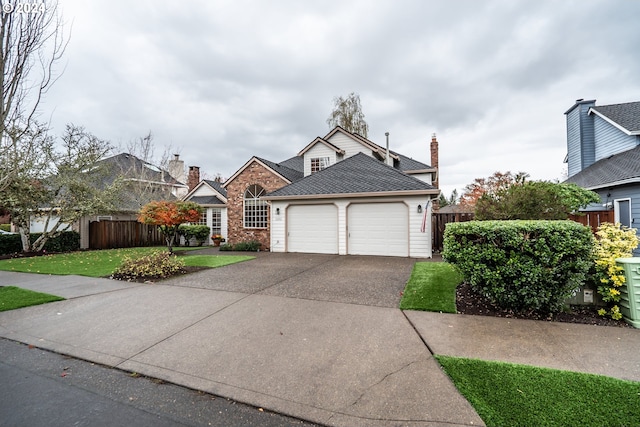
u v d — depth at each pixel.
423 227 10.66
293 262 9.84
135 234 17.91
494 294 4.66
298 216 12.79
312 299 5.52
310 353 3.44
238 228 15.84
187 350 3.61
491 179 21.36
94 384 2.95
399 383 2.78
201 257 11.29
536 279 4.29
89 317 4.81
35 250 13.95
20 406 2.57
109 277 7.69
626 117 13.60
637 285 4.06
